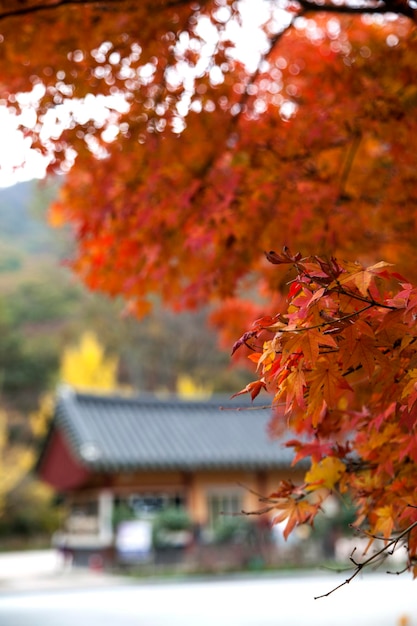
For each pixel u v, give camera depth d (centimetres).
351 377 258
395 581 1608
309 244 379
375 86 370
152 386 3588
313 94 432
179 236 387
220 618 1066
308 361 164
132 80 383
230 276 379
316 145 376
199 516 1992
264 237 371
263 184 364
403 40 386
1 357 3666
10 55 369
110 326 3512
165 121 391
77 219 442
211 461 1956
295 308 176
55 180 446
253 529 1950
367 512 244
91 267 422
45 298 3962
